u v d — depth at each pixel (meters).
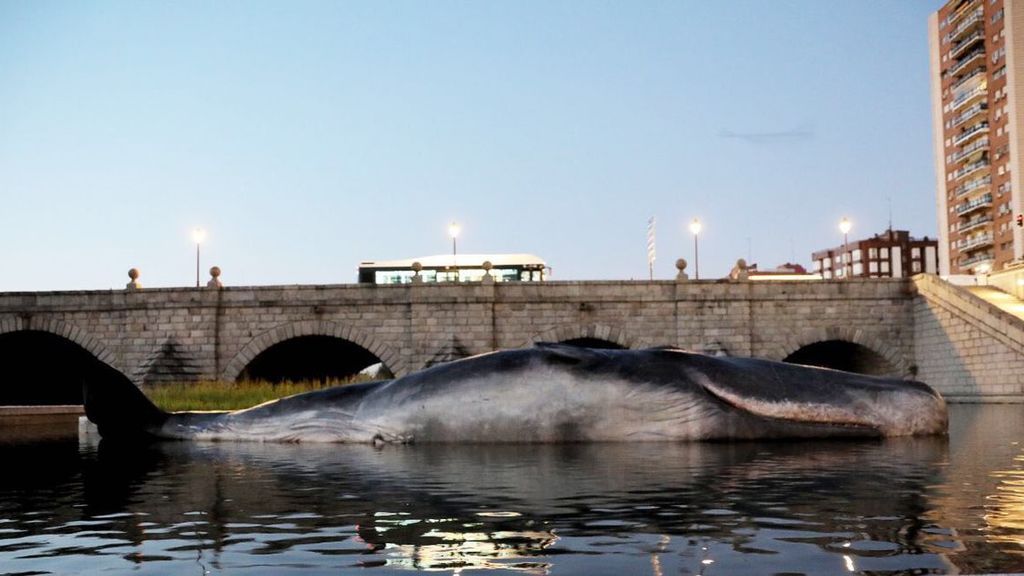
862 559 5.48
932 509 7.28
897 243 131.50
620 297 46.62
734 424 13.23
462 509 7.58
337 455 12.49
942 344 44.56
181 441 15.55
